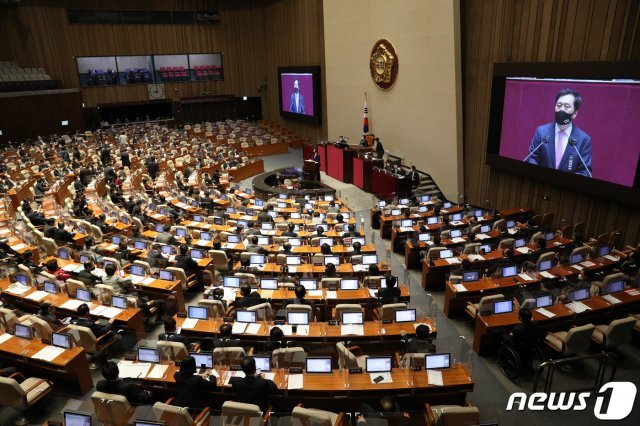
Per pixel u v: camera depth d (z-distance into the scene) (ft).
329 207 59.36
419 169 75.46
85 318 31.19
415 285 42.83
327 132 106.52
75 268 39.17
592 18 45.60
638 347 31.53
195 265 40.09
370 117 86.94
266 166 98.63
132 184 72.38
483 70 60.85
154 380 24.44
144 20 120.57
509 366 29.04
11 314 28.78
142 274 38.09
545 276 36.45
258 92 134.82
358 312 29.43
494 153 59.16
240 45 131.85
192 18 125.80
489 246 42.55
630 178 42.93
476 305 34.14
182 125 131.95
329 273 35.04
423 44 68.80
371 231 58.70
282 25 119.14
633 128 42.01
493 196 62.49
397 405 22.40
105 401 21.75
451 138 66.44
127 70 125.08
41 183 69.62
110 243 46.68
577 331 27.53
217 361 24.90
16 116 100.17
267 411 22.08
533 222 48.67
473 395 27.61
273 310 32.14
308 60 110.83
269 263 40.22
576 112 47.29
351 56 88.63
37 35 109.91
